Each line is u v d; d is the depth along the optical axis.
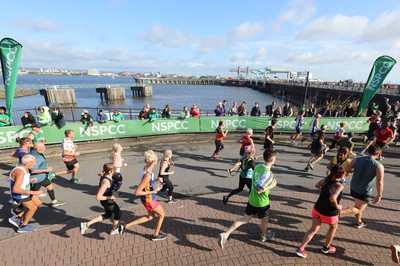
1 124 10.17
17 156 6.02
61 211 5.96
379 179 4.35
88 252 4.53
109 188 4.55
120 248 4.63
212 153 10.79
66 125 11.12
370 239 4.86
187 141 12.57
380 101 25.72
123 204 6.32
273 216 5.71
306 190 7.18
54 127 10.83
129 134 12.57
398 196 6.77
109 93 55.38
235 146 11.84
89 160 9.71
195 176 8.23
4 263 4.25
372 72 13.71
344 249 4.57
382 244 4.72
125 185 7.47
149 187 4.46
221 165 9.32
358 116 14.63
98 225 5.38
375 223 5.40
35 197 5.03
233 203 6.38
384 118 13.84
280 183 7.66
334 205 3.78
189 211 5.95
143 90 65.25
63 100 46.78
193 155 10.48
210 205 6.26
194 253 4.50
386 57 13.34
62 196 6.72
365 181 4.59
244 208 6.13
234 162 9.67
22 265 4.21
